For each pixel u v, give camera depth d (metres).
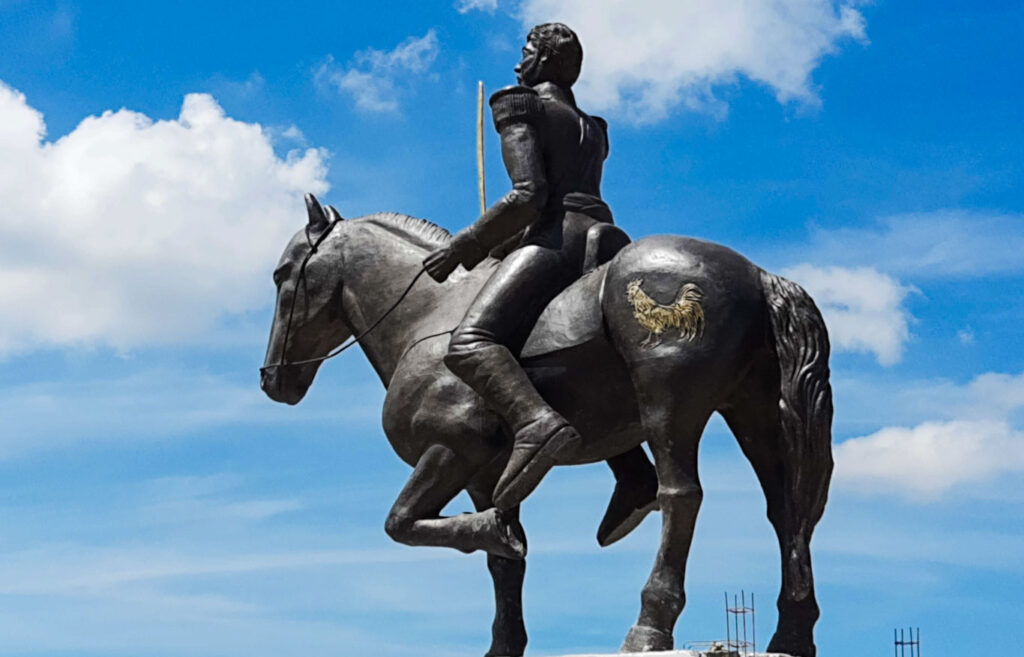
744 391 7.03
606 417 7.16
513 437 7.21
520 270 7.20
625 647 6.66
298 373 8.38
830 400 6.73
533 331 7.18
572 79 7.71
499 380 7.03
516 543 7.09
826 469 6.69
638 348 6.75
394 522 7.32
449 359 7.13
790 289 6.82
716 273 6.75
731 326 6.70
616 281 6.88
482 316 7.15
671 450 6.70
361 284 8.00
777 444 7.07
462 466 7.29
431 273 7.44
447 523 7.22
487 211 7.31
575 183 7.48
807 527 6.65
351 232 8.16
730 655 6.40
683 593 6.71
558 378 7.11
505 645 7.59
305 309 8.22
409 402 7.43
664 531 6.72
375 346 7.89
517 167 7.28
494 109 7.44
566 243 7.30
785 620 6.93
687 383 6.66
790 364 6.72
